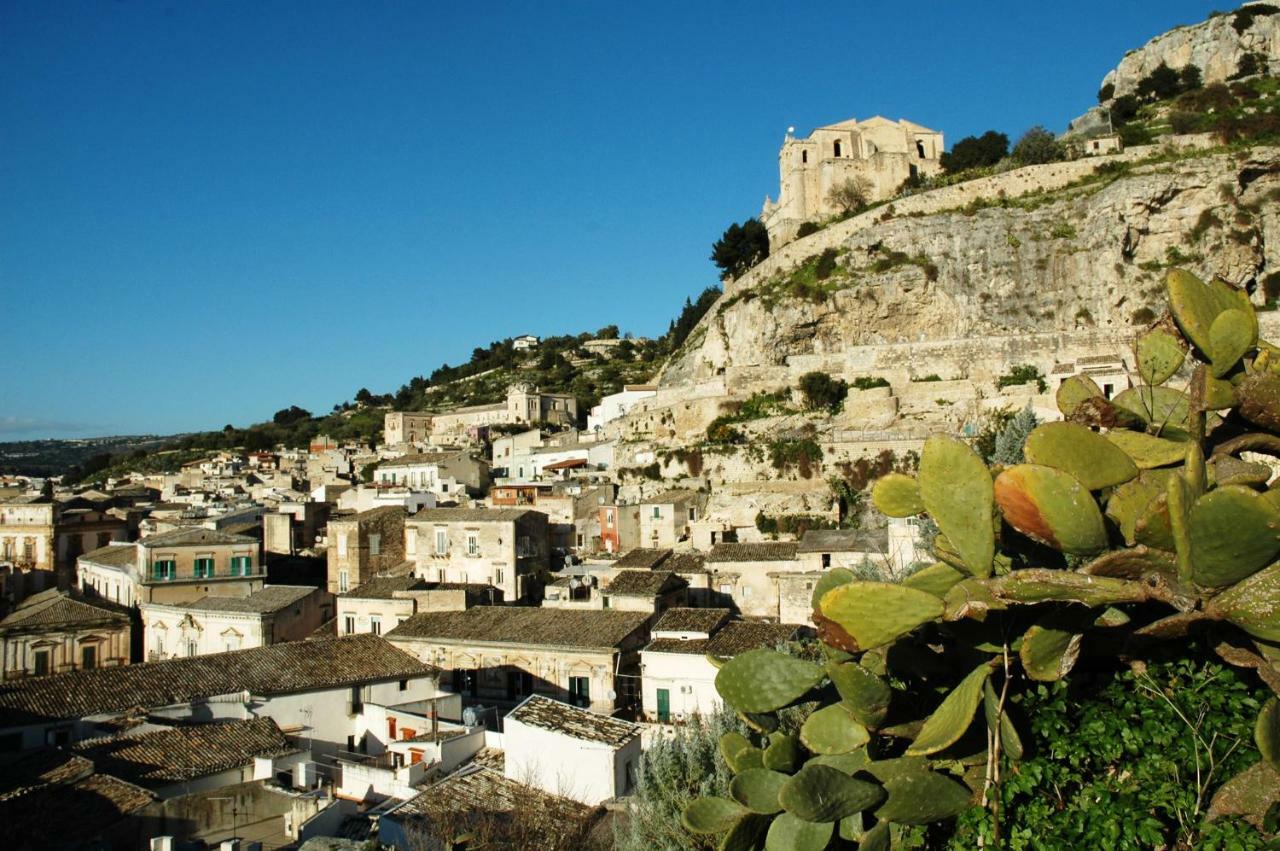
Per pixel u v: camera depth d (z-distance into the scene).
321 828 28.67
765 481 81.94
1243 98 122.06
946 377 88.94
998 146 128.75
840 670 9.42
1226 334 10.18
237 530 71.50
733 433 89.31
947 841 9.68
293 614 56.56
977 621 9.32
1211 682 8.88
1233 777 8.27
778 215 141.50
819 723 10.15
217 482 133.38
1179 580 7.97
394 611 55.44
